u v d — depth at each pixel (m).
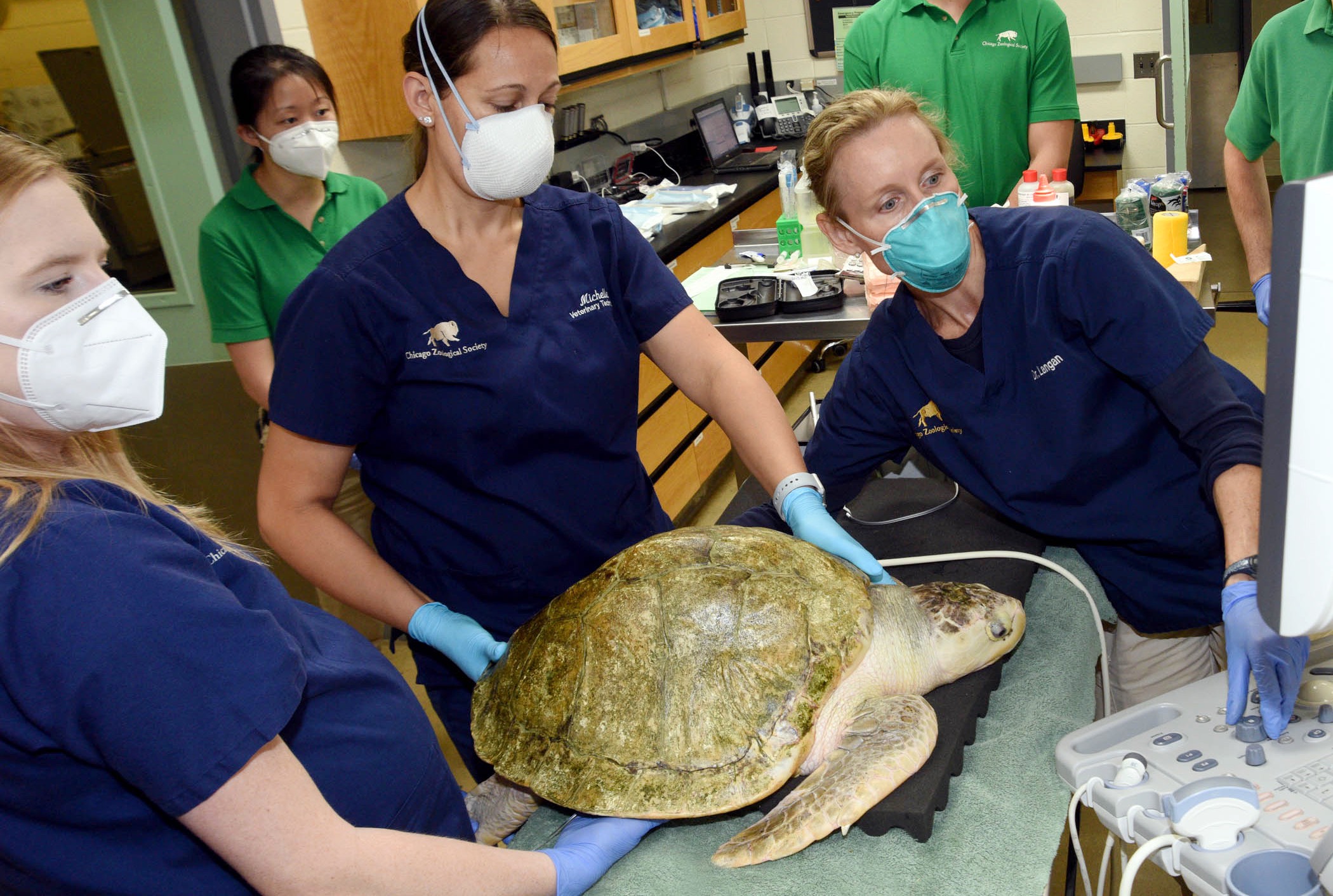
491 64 1.15
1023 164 3.09
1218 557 1.38
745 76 5.43
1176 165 3.43
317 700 0.89
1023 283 1.28
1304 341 0.55
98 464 0.79
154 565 0.67
